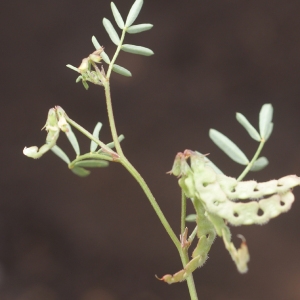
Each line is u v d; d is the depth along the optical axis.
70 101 0.65
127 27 0.32
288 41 0.64
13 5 0.65
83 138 0.64
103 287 0.62
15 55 0.66
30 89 0.66
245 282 0.59
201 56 0.65
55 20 0.66
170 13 0.66
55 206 0.64
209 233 0.30
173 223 0.62
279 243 0.60
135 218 0.63
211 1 0.65
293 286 0.58
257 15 0.65
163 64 0.65
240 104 0.65
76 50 0.66
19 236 0.64
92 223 0.64
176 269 0.61
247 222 0.29
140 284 0.62
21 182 0.65
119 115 0.65
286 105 0.64
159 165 0.64
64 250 0.63
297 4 0.64
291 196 0.29
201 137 0.64
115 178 0.64
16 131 0.66
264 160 0.32
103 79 0.32
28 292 0.61
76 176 0.64
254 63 0.65
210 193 0.30
